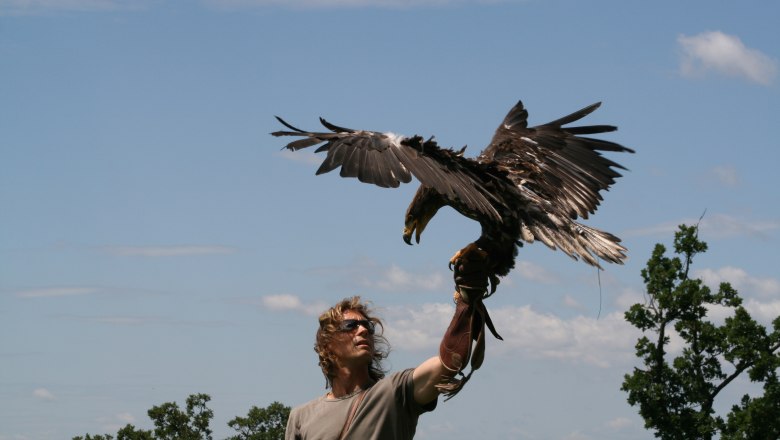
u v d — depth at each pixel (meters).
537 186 6.26
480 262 5.59
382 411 5.59
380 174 5.01
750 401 23.17
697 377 23.36
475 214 5.80
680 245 23.34
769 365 22.66
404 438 5.62
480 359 5.49
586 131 6.53
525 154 6.50
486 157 6.55
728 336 22.84
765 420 22.61
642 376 23.48
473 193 5.26
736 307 23.17
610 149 6.45
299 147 5.21
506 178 5.84
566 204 6.28
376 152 5.11
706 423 23.16
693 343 23.53
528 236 5.77
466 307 5.55
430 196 5.93
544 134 6.62
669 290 23.17
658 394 23.28
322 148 5.14
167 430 21.91
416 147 5.24
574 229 5.87
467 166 5.61
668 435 23.31
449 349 5.50
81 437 22.03
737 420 22.75
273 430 21.31
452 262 5.62
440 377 5.52
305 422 5.81
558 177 6.38
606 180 6.37
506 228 5.79
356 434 5.59
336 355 5.86
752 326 22.95
